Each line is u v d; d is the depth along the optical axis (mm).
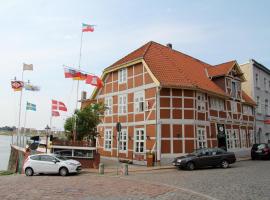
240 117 36906
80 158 25328
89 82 29234
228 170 21859
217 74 34188
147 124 28000
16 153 38812
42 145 30859
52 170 21359
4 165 47719
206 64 39781
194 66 35000
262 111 43250
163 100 27453
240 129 36656
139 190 13422
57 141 25938
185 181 16391
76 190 13477
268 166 24156
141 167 25328
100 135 32156
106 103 34375
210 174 19531
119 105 32281
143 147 28266
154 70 28281
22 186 14938
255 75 42562
